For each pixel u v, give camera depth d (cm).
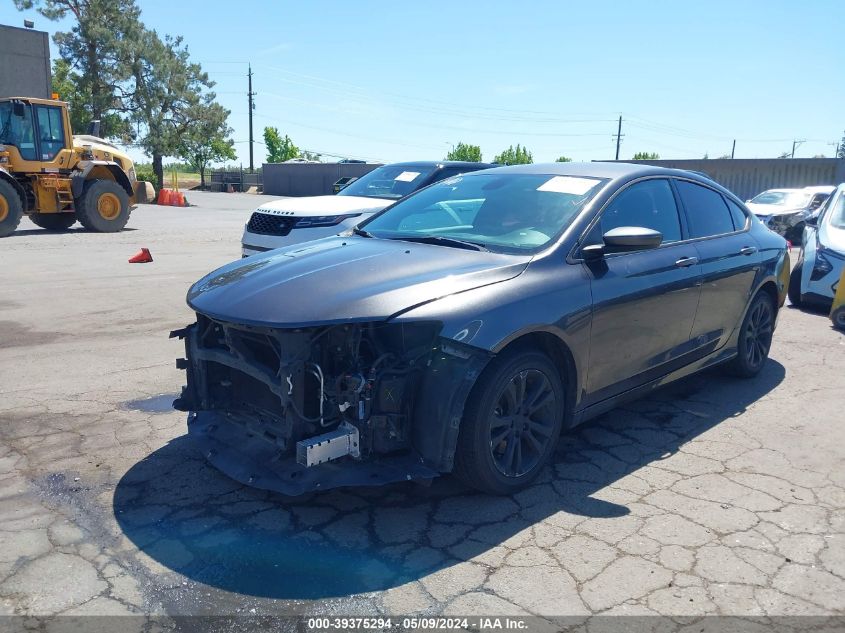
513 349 360
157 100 5156
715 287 493
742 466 412
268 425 359
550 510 358
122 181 1817
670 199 485
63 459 408
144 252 1202
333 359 340
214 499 365
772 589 293
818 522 348
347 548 321
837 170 2677
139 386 538
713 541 330
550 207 430
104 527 336
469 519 349
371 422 335
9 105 1593
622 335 416
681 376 489
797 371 606
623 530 339
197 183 6650
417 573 302
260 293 352
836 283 806
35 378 554
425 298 341
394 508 359
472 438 345
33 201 1653
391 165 971
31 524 337
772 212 1841
